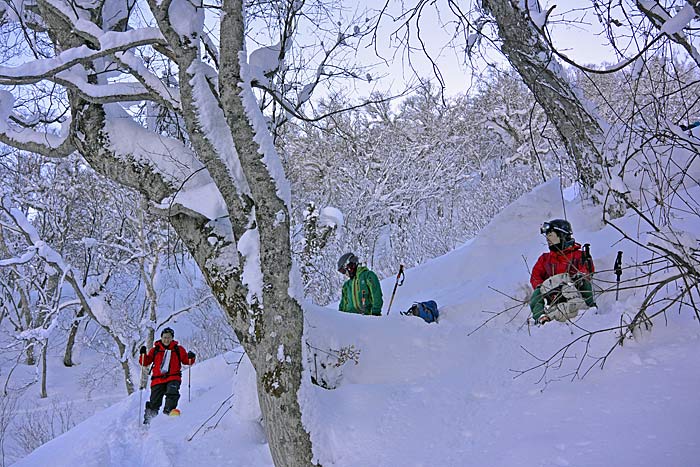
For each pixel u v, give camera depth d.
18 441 15.95
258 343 4.20
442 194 22.45
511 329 5.15
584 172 7.48
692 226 5.78
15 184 22.27
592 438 3.09
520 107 14.41
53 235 24.70
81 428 7.55
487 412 3.86
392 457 3.73
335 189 20.45
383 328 5.34
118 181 5.09
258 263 4.33
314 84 6.35
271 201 4.30
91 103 5.14
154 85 4.85
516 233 8.96
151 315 19.80
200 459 4.83
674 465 2.62
